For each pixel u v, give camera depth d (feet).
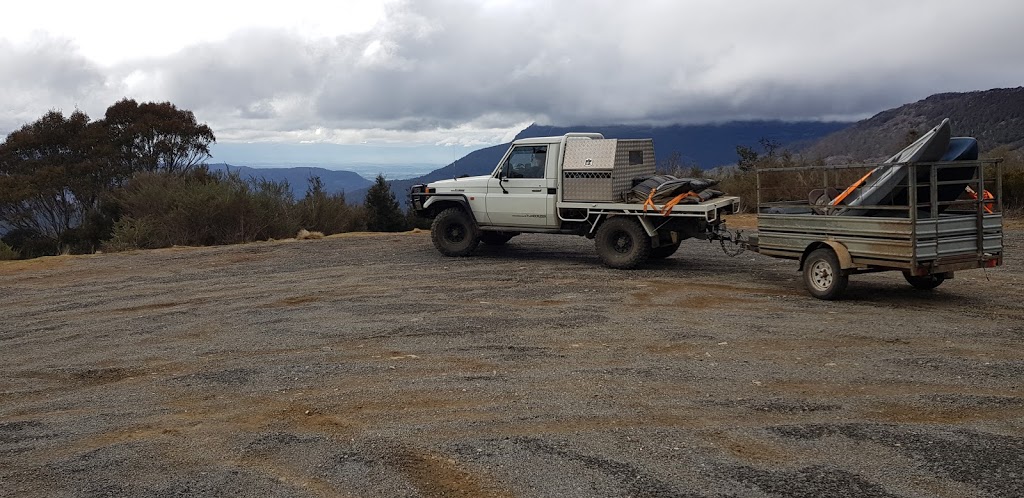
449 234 49.39
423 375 22.84
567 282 38.63
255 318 32.63
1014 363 22.07
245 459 16.89
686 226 41.29
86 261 56.95
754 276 39.14
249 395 21.68
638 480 14.85
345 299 36.17
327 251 56.95
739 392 20.16
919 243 29.35
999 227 31.53
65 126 127.65
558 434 17.51
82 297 40.93
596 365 23.22
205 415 20.17
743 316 29.50
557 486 14.74
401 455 16.66
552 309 31.99
